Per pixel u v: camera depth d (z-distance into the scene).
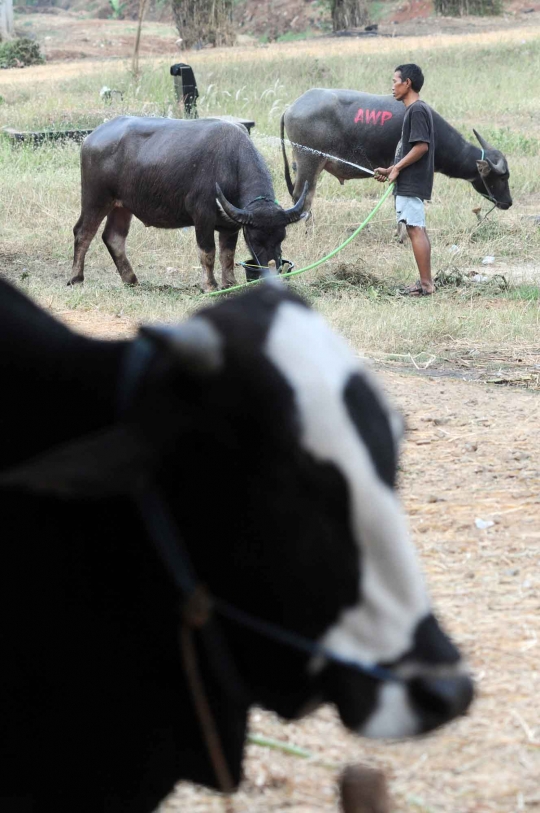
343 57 43.44
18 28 79.75
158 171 16.19
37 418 3.58
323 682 3.50
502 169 19.27
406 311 14.77
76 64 54.72
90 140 16.91
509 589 6.76
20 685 3.65
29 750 3.70
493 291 16.44
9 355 3.60
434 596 6.67
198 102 31.92
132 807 3.73
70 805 3.72
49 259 19.52
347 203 22.95
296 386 3.22
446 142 19.14
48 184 23.59
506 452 9.13
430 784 4.96
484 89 37.22
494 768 5.07
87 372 3.54
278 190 23.39
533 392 11.23
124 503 3.50
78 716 3.65
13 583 3.61
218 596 3.47
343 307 14.94
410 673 3.33
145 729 3.70
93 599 3.60
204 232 16.36
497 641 6.14
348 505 3.23
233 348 3.22
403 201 16.19
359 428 3.25
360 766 4.12
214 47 55.19
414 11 77.06
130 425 3.22
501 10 69.50
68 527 3.58
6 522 3.62
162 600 3.57
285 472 3.24
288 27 82.69
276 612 3.40
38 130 30.33
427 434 9.64
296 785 4.96
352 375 3.32
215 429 3.23
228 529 3.36
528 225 20.95
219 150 16.00
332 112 20.61
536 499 8.12
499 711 5.50
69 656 3.62
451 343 13.56
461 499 8.17
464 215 21.48
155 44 69.88
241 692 3.66
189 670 3.55
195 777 3.82
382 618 3.33
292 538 3.29
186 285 17.50
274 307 3.40
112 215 17.42
